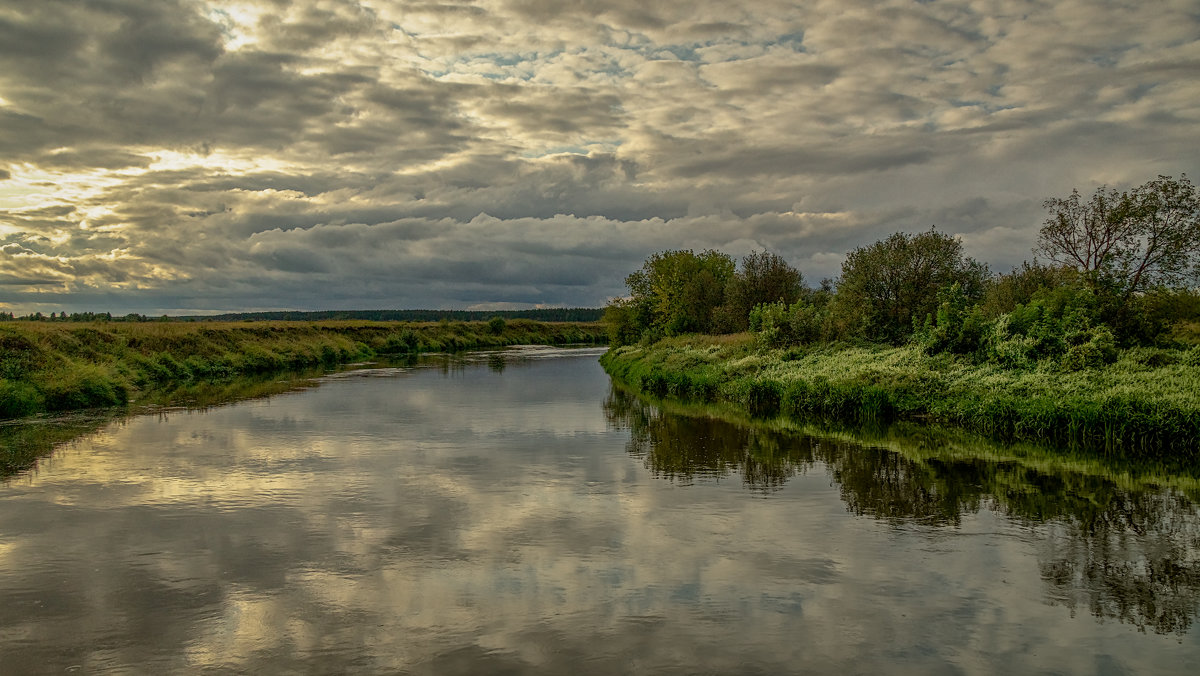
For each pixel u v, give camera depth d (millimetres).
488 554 10094
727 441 19016
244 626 7844
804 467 15680
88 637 7605
